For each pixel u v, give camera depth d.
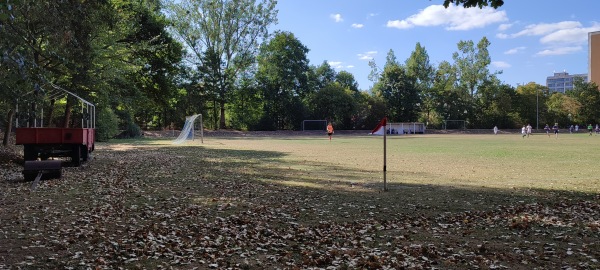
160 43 36.41
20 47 12.08
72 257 6.00
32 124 18.39
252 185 13.23
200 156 24.97
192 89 67.44
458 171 17.59
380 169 18.31
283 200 10.74
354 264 5.88
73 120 39.47
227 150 30.75
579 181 14.42
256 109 79.00
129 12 30.39
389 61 96.25
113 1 26.83
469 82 95.31
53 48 14.89
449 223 8.48
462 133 86.81
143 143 40.66
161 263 5.88
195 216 8.75
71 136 16.58
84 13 14.93
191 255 6.21
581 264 5.90
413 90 89.62
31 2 12.52
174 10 64.19
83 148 18.17
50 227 7.57
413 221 8.60
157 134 59.31
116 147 33.09
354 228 7.96
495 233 7.68
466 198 11.19
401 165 20.09
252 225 8.09
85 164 18.28
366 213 9.34
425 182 14.26
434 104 93.88
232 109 78.94
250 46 69.88
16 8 11.80
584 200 10.91
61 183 12.88
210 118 78.00
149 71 38.03
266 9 69.19
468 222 8.50
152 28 35.97
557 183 13.97
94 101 27.47
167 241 6.88
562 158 23.81
